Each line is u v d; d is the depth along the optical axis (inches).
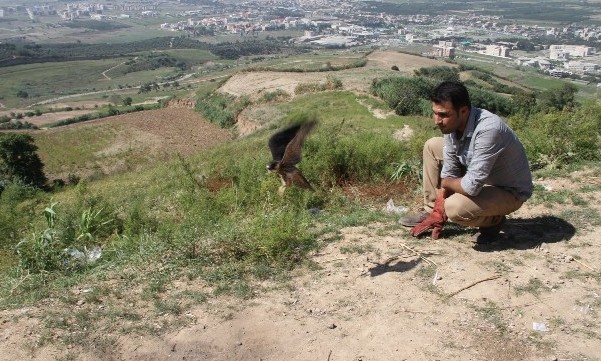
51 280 225.6
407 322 168.1
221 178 378.0
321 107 1752.0
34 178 1389.0
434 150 220.8
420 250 213.5
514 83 2913.4
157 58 6171.3
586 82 3270.2
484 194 196.9
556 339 156.0
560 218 235.0
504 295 177.5
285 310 180.2
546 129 343.6
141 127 1999.3
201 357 161.3
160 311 182.7
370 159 333.1
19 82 5073.8
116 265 231.8
